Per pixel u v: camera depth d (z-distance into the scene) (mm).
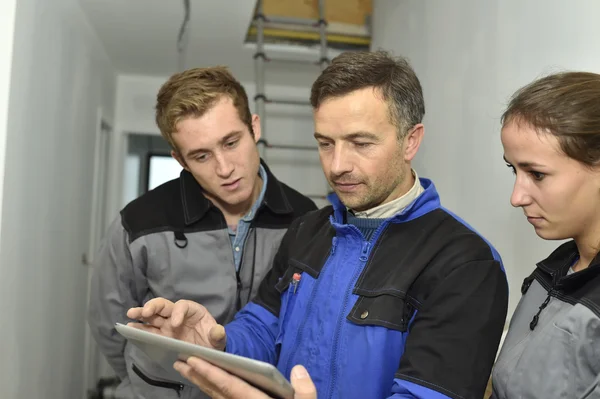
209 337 1001
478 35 1998
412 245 975
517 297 1622
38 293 2184
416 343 879
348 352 950
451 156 2227
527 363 854
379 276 975
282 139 4258
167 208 1538
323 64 3420
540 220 842
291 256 1171
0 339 1731
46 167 2234
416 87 955
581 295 818
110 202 4043
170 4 2902
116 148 4105
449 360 848
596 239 821
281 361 1042
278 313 1191
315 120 954
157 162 4273
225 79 1406
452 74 2244
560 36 1455
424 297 933
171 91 1397
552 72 1492
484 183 1896
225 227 1506
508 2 1764
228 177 1396
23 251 1952
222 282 1501
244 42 3504
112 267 1583
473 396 839
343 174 936
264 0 3570
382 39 3387
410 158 996
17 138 1831
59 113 2439
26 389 2049
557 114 780
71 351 2900
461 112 2137
